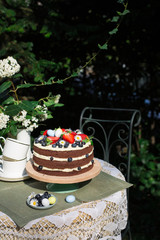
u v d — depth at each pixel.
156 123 4.09
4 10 2.68
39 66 2.84
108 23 3.26
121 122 2.43
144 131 4.09
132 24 3.26
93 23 3.69
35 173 1.53
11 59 1.68
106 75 3.90
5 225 1.24
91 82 4.14
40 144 1.55
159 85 3.93
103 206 1.37
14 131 1.69
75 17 3.81
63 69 3.61
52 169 1.49
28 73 3.12
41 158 1.51
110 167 1.92
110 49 3.63
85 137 1.64
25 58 2.85
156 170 3.57
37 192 1.50
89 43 3.50
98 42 3.32
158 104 3.98
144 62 3.79
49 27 2.96
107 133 3.90
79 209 1.31
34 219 1.22
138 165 3.75
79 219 1.28
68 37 3.61
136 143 3.96
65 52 3.75
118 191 1.52
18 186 1.57
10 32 2.90
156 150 3.98
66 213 1.28
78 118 4.03
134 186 3.52
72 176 1.49
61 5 3.76
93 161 1.64
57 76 3.49
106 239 1.40
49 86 3.45
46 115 1.86
